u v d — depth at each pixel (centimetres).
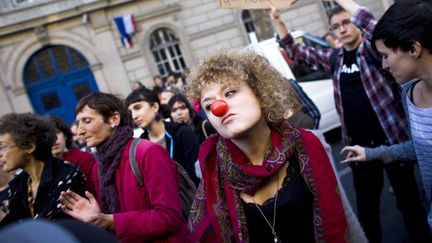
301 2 1476
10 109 1369
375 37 141
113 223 154
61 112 1452
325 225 125
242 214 131
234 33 1483
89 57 1411
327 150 146
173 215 164
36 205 184
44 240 45
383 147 185
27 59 1383
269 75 133
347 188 427
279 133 134
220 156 135
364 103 254
